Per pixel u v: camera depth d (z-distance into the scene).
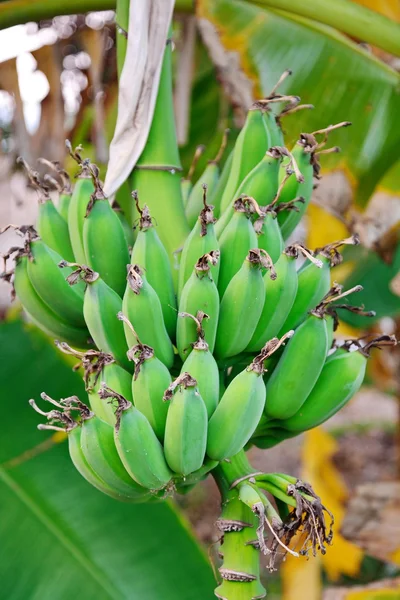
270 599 3.14
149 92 1.64
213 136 2.48
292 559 2.14
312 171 1.66
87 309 1.55
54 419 1.55
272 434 1.62
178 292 1.57
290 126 2.08
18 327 2.10
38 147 2.67
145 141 1.64
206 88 2.47
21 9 1.96
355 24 1.92
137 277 1.50
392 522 2.21
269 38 2.08
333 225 2.23
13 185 3.01
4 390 2.04
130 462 1.46
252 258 1.51
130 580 1.84
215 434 1.48
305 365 1.53
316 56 2.07
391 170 2.14
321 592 2.08
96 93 2.50
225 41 2.09
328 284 1.61
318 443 2.43
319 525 1.47
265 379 1.61
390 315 2.34
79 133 2.73
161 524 1.90
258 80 2.08
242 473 1.54
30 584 1.83
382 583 2.02
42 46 2.56
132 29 1.64
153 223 1.63
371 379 3.53
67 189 1.75
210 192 1.73
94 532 1.89
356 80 2.06
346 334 2.44
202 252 1.54
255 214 1.60
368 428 5.09
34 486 1.93
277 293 1.55
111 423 1.53
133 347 1.49
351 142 2.08
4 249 3.32
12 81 2.56
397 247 2.23
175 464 1.47
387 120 2.06
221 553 1.54
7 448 1.98
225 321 1.53
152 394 1.48
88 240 1.58
